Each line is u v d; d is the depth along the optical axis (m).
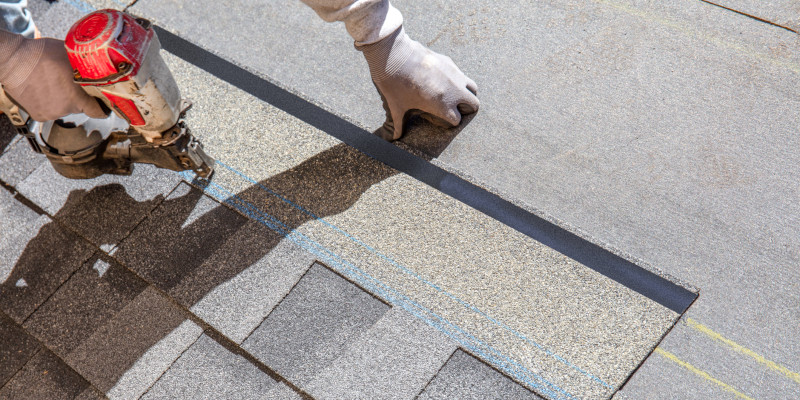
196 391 2.63
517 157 2.95
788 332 2.40
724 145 2.82
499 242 2.70
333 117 3.16
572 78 3.11
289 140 3.13
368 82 3.28
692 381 2.37
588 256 2.64
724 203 2.69
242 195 3.01
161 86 2.46
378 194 2.90
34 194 3.22
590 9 3.29
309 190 2.97
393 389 2.47
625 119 2.96
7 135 3.43
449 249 2.72
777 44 3.02
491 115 3.08
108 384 2.71
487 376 2.45
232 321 2.72
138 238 3.01
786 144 2.77
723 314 2.47
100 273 2.98
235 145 3.16
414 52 2.86
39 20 3.73
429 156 3.00
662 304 2.51
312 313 2.69
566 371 2.40
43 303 2.97
